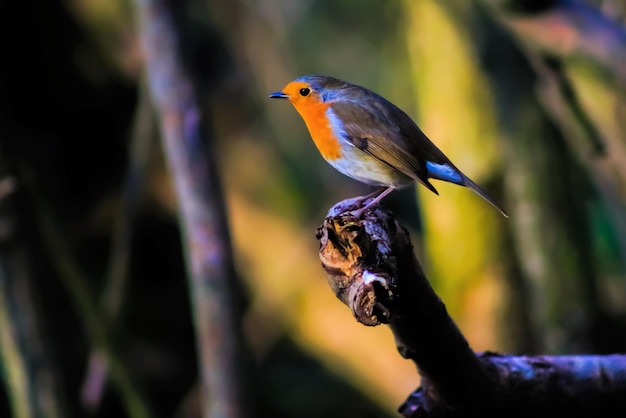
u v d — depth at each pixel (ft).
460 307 30.78
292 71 45.73
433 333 12.11
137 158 30.35
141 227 42.39
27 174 23.95
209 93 43.39
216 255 22.66
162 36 22.61
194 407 41.11
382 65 48.08
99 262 40.83
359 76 47.96
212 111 44.47
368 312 10.38
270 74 44.73
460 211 30.58
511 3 18.98
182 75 22.68
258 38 44.39
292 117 44.83
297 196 43.68
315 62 47.24
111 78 42.24
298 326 41.27
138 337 42.39
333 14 47.80
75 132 42.27
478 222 30.48
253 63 44.47
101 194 42.45
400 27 46.06
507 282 30.45
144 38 22.81
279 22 44.62
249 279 42.19
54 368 24.38
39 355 24.14
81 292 25.68
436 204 30.89
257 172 43.86
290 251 42.14
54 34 41.32
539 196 30.09
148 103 29.53
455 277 30.76
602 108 19.54
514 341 30.48
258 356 41.55
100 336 26.37
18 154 23.95
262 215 42.83
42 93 41.45
